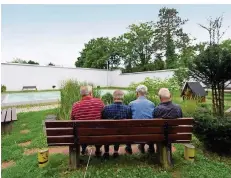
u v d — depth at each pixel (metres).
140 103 4.06
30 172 3.66
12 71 27.61
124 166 3.76
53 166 3.83
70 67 32.28
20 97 20.11
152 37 42.38
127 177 3.35
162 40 42.22
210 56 5.03
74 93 7.78
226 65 4.90
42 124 7.10
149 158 4.05
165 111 3.75
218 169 3.62
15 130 6.74
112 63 45.78
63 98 7.73
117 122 3.58
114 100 4.05
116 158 4.07
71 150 3.68
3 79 26.98
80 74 33.25
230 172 3.55
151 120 3.60
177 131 3.67
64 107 7.46
